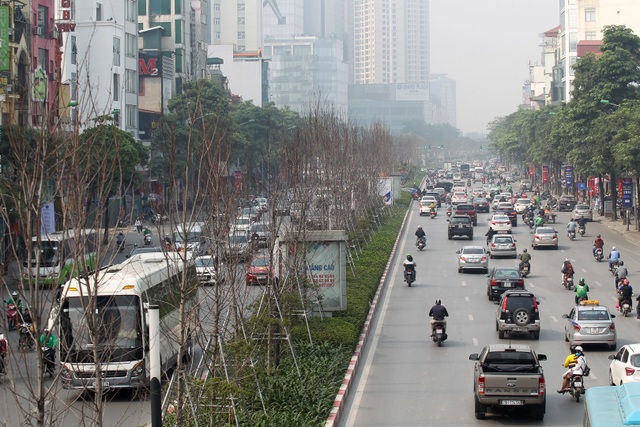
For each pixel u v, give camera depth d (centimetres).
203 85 11600
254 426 2617
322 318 4216
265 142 13212
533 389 2798
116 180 7719
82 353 2942
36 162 1853
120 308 3122
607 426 1470
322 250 4359
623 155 8888
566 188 15675
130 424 2802
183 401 2466
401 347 4116
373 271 6034
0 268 1886
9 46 6334
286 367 3334
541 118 18275
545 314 5025
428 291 5962
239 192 4769
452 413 2947
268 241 4297
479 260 6819
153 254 4150
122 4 11394
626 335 4344
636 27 19300
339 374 3381
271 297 3516
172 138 3459
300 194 4622
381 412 2970
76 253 1905
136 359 3105
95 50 10875
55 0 9200
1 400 3078
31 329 2117
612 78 11281
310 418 2758
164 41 14288
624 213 10875
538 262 7481
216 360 2734
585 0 19475
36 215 1780
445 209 13625
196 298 3072
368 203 9544
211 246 3069
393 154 17512
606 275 6612
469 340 4266
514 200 13550
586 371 3152
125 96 11531
